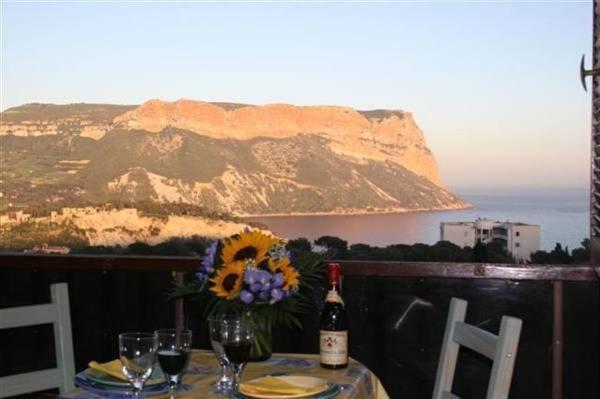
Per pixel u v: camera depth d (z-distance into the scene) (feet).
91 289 11.36
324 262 8.15
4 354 11.64
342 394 6.20
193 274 10.91
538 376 9.98
